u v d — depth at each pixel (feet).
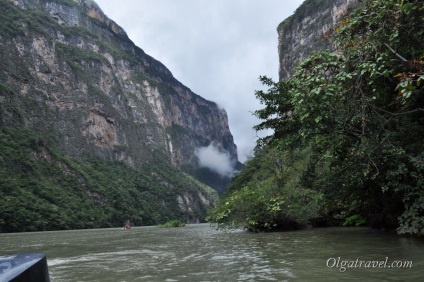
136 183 457.27
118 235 89.61
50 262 27.99
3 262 7.64
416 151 26.76
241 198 61.87
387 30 23.24
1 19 412.98
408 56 23.70
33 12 522.06
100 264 25.66
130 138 552.41
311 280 15.16
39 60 430.61
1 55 375.45
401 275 15.38
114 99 567.59
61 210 248.93
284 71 361.51
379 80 25.14
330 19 286.46
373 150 26.32
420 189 27.17
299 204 57.36
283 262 21.15
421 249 22.76
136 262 25.84
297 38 341.82
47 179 296.71
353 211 54.54
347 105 26.86
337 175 34.73
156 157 591.37
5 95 337.93
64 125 424.87
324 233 44.09
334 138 32.42
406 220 29.86
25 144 304.30
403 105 26.18
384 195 34.47
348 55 24.79
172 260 25.81
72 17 616.39
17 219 193.16
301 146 37.83
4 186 226.99
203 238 52.80
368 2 24.43
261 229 61.16
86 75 522.47
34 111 384.88
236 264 21.54
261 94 37.91
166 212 434.30
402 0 19.61
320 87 22.45
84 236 89.81
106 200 340.80
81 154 427.74
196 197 545.03
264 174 87.04
